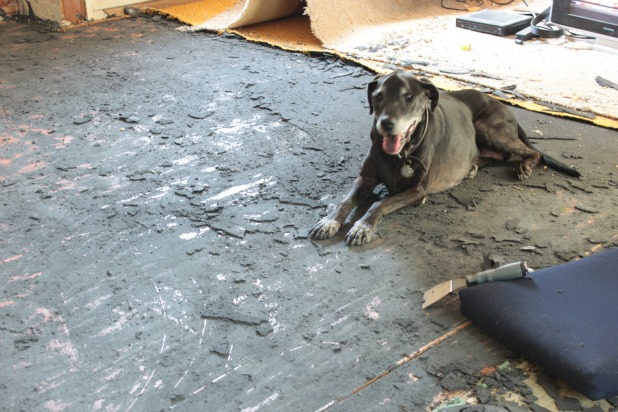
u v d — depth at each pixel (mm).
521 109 2584
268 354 1454
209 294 1620
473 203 1988
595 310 1435
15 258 1727
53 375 1396
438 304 1600
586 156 2260
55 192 2016
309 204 1972
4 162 2164
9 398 1342
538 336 1392
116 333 1503
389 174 1925
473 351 1466
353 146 2307
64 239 1805
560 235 1849
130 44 3244
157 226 1866
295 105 2604
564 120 2504
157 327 1521
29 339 1479
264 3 3383
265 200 1995
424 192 1945
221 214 1924
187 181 2086
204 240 1813
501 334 1452
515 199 2021
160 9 3748
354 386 1378
